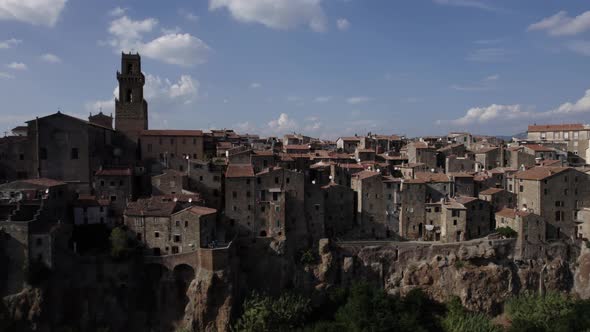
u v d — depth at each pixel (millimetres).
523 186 140250
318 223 128625
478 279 123375
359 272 125812
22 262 96188
